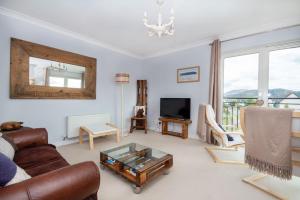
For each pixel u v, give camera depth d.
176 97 4.12
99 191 1.64
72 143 3.25
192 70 3.80
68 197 0.78
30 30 2.64
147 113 4.83
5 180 0.73
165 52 4.34
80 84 3.36
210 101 3.37
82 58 3.36
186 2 2.13
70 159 2.42
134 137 3.82
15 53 2.47
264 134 1.59
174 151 2.83
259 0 2.09
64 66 3.08
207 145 3.18
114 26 2.90
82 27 2.95
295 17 2.52
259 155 1.65
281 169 1.48
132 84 4.67
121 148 2.31
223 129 2.66
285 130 1.43
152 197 1.55
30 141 1.74
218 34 3.22
